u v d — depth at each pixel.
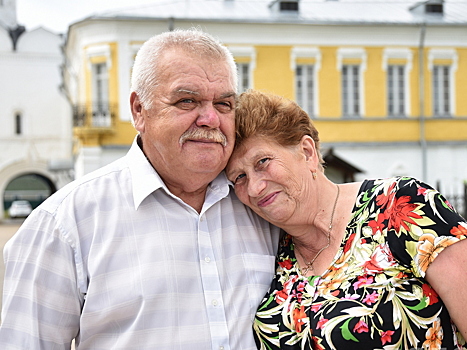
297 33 20.00
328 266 2.54
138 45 18.88
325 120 20.34
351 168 19.36
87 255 2.42
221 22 19.30
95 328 2.40
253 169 2.62
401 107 21.08
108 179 2.56
